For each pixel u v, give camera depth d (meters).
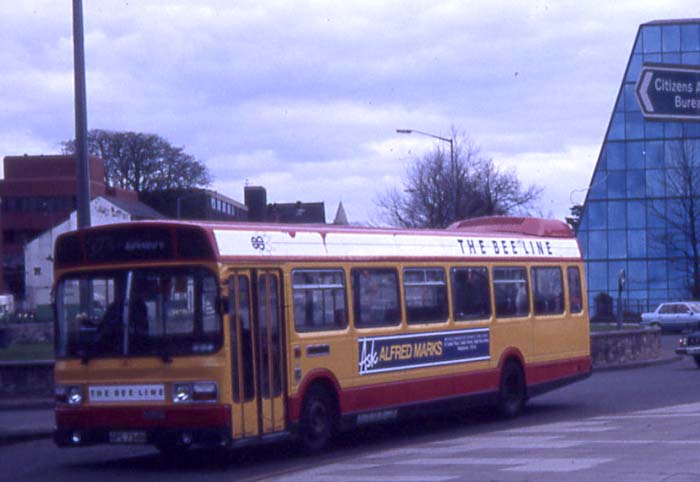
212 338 13.60
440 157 53.22
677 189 62.53
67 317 14.57
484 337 19.11
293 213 78.88
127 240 14.27
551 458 13.38
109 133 87.69
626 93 64.12
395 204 64.62
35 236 90.06
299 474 13.15
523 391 20.17
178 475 13.68
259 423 14.06
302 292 15.17
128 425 13.90
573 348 21.89
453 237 18.80
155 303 14.00
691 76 13.94
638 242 64.31
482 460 13.50
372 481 11.98
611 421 18.45
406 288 17.38
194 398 13.55
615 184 64.69
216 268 13.72
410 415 17.16
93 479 13.44
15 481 13.32
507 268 20.06
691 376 30.19
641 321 59.59
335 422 15.66
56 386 14.55
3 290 86.00
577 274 22.42
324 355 15.41
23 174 91.38
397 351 16.94
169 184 87.69
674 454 13.32
